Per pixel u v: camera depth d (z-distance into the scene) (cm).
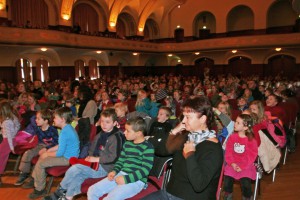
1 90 945
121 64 2278
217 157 193
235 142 330
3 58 1488
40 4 1712
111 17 2144
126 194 271
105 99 664
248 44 2094
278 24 2283
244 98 593
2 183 430
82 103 612
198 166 188
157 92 753
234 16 2425
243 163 321
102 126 342
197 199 199
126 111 481
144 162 278
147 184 296
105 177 326
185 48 2411
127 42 2116
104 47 1920
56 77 1770
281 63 2177
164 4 2470
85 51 1919
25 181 430
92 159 336
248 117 323
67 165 363
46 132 418
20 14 1630
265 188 404
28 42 1443
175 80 1406
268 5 2152
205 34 2495
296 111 567
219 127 392
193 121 201
